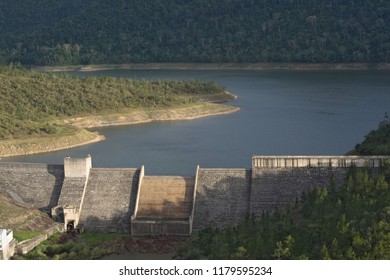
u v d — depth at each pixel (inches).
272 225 6648.6
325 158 7687.0
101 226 7677.2
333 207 6638.8
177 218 7628.0
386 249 5511.8
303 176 7677.2
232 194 7726.4
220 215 7583.7
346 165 7647.6
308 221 6525.6
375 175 7504.9
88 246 7150.6
